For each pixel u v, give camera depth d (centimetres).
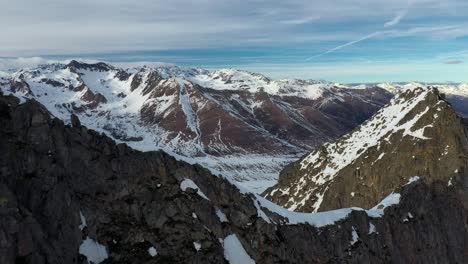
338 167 17312
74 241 6450
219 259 7394
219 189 8169
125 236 7025
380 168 15062
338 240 9300
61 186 6619
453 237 12094
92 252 6594
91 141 7431
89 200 7006
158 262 6981
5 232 5384
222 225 7875
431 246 11506
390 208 11338
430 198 12575
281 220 8756
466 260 11950
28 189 6341
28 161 6519
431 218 12050
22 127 6706
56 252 6009
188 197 7731
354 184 15625
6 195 5681
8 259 5316
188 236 7400
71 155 7088
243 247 7888
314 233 9044
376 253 9931
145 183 7575
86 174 7150
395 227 11075
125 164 7538
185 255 7200
